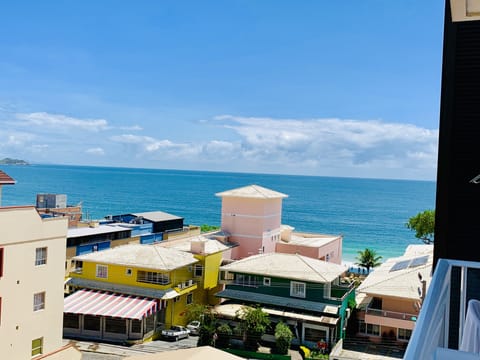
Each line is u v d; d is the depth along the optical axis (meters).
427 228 57.34
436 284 4.24
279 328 37.00
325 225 173.50
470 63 10.09
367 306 36.84
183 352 15.97
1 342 22.67
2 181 23.06
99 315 37.91
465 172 10.05
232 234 55.59
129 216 70.81
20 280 23.75
